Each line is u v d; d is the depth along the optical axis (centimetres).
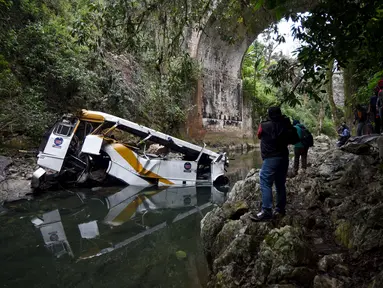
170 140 1037
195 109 1959
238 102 2444
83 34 488
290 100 371
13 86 1078
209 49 1927
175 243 549
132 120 1509
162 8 489
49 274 425
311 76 339
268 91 443
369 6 271
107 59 1416
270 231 365
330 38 301
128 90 1506
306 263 325
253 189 571
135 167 999
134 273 432
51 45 1230
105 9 476
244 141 2497
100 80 1382
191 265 461
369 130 792
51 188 920
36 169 954
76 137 972
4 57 1114
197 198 889
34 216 680
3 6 1155
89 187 962
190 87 1791
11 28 1168
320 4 288
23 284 397
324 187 496
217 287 358
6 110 1038
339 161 577
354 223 367
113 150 973
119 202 817
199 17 528
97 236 576
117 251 510
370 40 315
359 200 420
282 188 426
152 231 611
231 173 1260
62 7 1472
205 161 1134
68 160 957
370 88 786
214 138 2159
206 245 487
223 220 491
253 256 373
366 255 323
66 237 566
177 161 1045
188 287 395
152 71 1625
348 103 1204
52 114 1158
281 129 409
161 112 1716
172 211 758
